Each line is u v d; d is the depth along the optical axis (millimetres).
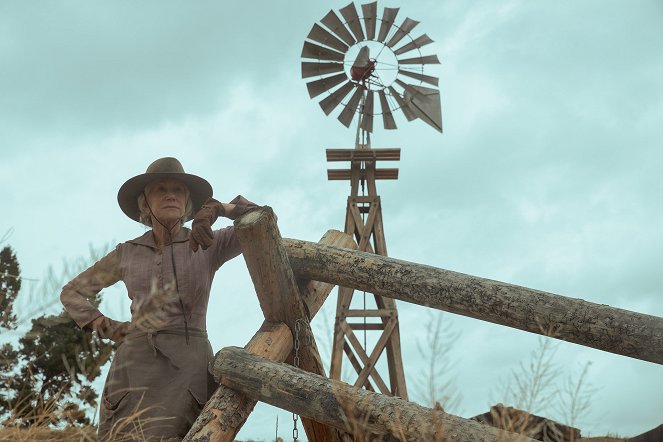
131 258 2895
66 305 2414
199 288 2826
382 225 14445
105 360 1601
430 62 15266
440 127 14797
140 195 3074
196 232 2785
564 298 2623
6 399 1537
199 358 2730
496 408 1828
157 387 2584
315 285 3398
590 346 2541
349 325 13219
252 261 2900
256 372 2584
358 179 14750
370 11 15445
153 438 2461
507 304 2686
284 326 3084
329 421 2412
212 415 2529
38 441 1570
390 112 14977
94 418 1635
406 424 2105
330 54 15352
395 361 12672
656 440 2000
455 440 1985
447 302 2848
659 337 2400
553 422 1806
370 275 3068
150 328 2598
